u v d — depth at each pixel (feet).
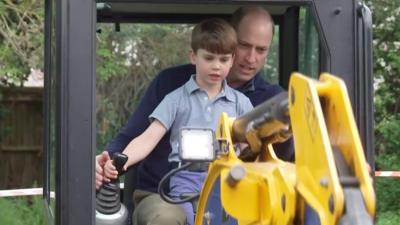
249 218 9.45
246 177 9.56
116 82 38.29
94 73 11.78
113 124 37.81
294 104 8.38
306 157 8.11
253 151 10.58
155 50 38.24
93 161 11.73
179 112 13.93
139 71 38.22
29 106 43.37
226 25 13.84
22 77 37.70
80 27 11.78
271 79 18.26
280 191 8.71
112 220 12.92
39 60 35.50
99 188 13.08
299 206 8.33
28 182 43.68
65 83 11.73
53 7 13.76
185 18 17.34
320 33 12.22
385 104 39.75
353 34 12.18
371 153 11.96
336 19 12.20
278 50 17.33
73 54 11.76
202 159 10.68
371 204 7.35
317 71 13.76
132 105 38.29
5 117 43.19
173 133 13.99
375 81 39.99
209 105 13.92
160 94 14.96
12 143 43.52
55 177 11.95
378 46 39.27
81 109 11.73
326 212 7.56
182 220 13.00
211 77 13.78
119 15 17.20
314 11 12.22
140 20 17.30
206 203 11.39
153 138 13.80
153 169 14.26
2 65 36.01
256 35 14.70
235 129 10.67
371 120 12.02
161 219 12.84
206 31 13.70
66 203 11.67
